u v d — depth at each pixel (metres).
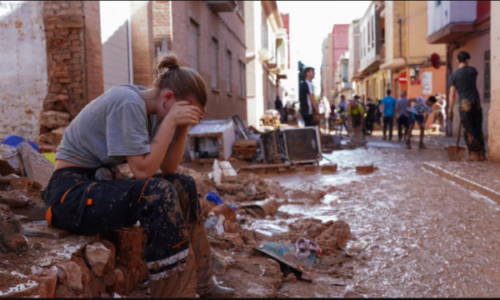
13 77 8.41
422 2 28.59
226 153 10.90
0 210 2.64
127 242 2.82
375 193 6.66
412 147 15.17
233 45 22.05
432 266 3.57
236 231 4.27
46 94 8.45
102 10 9.89
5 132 8.30
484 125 16.94
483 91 17.05
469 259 3.70
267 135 10.49
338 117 28.25
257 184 6.84
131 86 2.77
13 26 8.41
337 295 3.07
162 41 12.34
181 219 2.51
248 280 3.09
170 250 2.45
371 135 23.58
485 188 6.06
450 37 19.11
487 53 16.70
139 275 2.93
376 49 35.41
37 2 8.38
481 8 17.22
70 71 8.45
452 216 5.06
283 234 4.29
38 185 4.07
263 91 34.22
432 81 28.50
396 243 4.16
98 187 2.57
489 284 3.21
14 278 2.19
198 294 2.83
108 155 2.56
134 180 2.58
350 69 53.69
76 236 2.73
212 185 6.61
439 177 7.91
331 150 14.03
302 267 3.54
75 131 2.75
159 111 2.74
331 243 3.99
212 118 17.23
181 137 2.94
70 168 2.74
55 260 2.40
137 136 2.56
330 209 5.70
